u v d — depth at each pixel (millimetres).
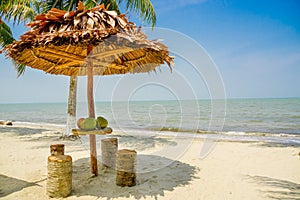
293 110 27656
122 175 3252
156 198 2955
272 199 3016
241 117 20453
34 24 2910
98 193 3018
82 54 3918
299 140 8703
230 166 4629
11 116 28266
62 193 2855
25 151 5969
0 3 5754
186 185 3473
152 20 7504
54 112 38125
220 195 3131
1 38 8523
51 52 3564
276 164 4832
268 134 10953
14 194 2961
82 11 2873
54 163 2848
